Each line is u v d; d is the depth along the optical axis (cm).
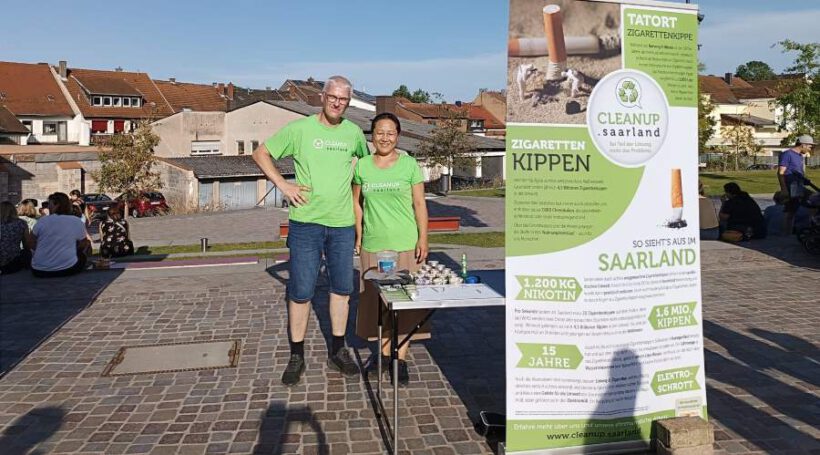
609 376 400
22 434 449
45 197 3897
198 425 461
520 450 394
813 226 1116
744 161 5362
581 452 398
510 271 388
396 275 467
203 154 5322
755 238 1298
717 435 436
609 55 388
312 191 523
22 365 600
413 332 468
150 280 1000
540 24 379
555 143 383
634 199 397
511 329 390
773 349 617
